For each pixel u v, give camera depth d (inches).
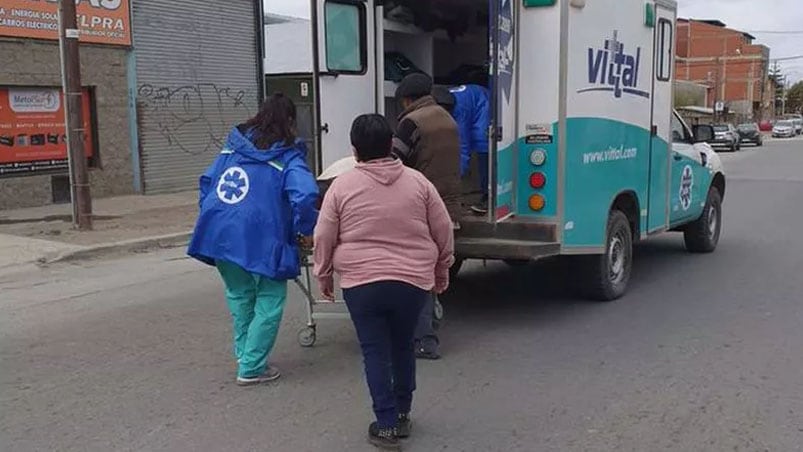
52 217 512.7
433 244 166.9
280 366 220.8
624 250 299.4
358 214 161.0
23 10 541.3
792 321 263.6
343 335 251.3
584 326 259.4
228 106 714.2
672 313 275.6
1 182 540.7
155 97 645.3
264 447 166.6
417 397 195.0
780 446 164.6
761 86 3725.4
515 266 365.4
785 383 202.8
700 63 3614.7
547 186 254.4
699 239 391.5
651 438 169.2
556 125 251.0
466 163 261.3
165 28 647.1
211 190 202.1
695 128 374.0
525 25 251.6
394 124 298.5
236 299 205.6
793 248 408.8
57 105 572.7
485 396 195.5
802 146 1887.3
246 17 724.0
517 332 253.1
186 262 389.4
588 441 168.1
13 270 361.4
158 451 164.9
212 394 198.5
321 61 263.3
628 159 296.2
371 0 276.4
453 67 332.5
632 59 292.2
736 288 314.3
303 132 535.8
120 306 293.6
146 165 643.5
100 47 598.2
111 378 211.2
